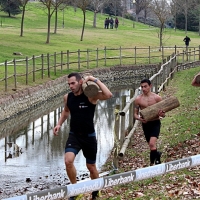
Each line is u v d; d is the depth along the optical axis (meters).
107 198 9.66
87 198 10.17
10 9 77.06
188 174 10.43
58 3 56.53
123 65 45.31
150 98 11.58
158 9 59.94
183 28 95.25
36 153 18.09
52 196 6.64
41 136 21.33
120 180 7.21
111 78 43.31
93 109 8.86
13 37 55.31
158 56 49.53
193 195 8.91
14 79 29.59
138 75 45.78
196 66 46.12
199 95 24.83
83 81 8.72
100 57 48.72
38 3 91.50
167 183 10.10
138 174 7.32
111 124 23.00
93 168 9.16
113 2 100.19
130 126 16.88
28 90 28.45
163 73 29.70
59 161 17.00
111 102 30.09
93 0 80.38
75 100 8.78
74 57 46.62
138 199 9.23
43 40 55.84
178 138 15.10
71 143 8.82
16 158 17.36
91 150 8.98
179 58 50.34
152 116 11.12
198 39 76.25
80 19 88.38
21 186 14.06
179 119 18.75
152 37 72.56
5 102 24.97
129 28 87.00
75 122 8.80
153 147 11.38
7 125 24.05
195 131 15.70
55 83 33.31
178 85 31.25
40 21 78.75
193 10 86.94
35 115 27.02
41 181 14.58
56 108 29.61
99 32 72.69
